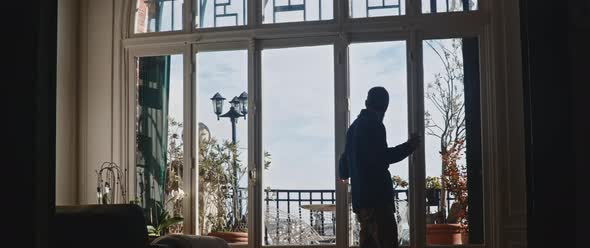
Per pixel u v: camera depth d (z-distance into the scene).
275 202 6.27
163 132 6.50
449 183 6.02
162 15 6.55
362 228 4.39
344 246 6.08
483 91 6.00
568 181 1.56
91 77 6.51
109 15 6.54
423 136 6.09
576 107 1.56
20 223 1.63
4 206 1.64
